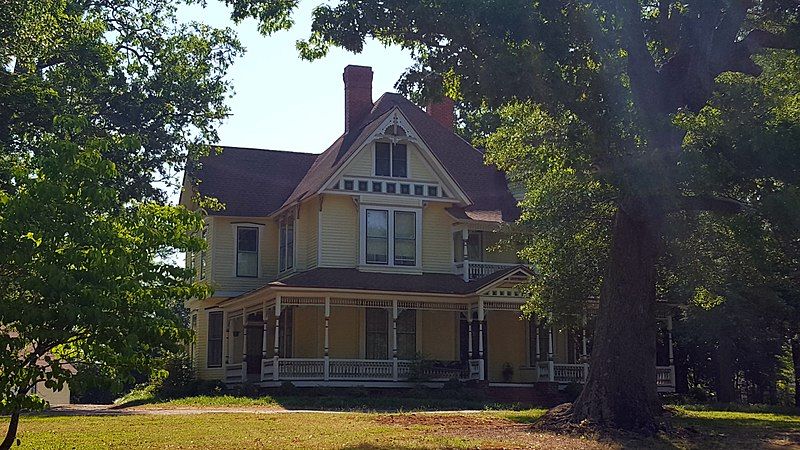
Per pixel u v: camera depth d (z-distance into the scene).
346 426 19.22
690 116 16.41
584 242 23.83
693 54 17.77
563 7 16.16
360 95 40.25
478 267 34.94
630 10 17.27
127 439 16.53
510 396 31.61
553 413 19.61
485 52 15.70
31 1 21.88
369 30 16.81
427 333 34.56
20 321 9.89
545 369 33.22
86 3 29.47
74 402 42.66
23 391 10.26
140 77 29.06
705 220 20.69
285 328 35.12
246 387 30.67
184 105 29.19
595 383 18.81
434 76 17.03
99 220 10.45
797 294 30.77
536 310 26.28
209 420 20.55
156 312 10.88
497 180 38.69
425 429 18.72
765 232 17.25
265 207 37.72
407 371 32.38
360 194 34.06
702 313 31.64
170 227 11.24
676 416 23.72
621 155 16.05
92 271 10.13
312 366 31.28
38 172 10.74
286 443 15.95
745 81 17.30
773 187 15.88
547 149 18.56
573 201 22.97
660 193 15.76
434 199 35.12
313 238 34.53
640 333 18.73
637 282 18.84
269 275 37.28
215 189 37.53
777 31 18.62
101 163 10.60
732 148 15.32
